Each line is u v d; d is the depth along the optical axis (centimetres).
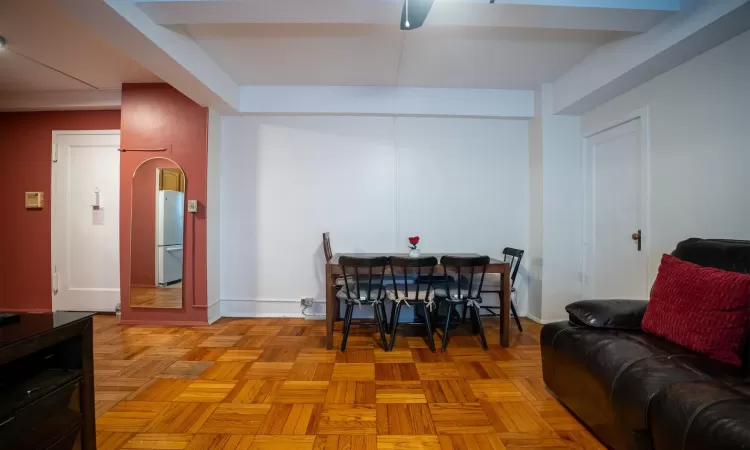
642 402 112
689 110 200
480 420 159
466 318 321
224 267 331
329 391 185
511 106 321
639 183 239
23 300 338
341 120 331
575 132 309
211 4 172
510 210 334
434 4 170
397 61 264
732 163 177
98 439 143
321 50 246
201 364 220
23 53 247
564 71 282
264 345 254
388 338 273
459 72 285
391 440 144
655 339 143
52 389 110
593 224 292
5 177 337
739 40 173
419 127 332
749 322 124
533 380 199
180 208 304
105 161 333
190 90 262
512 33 221
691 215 199
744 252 138
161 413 163
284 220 331
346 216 332
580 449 139
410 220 333
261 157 330
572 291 309
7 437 97
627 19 185
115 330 288
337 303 308
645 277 234
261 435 147
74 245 336
